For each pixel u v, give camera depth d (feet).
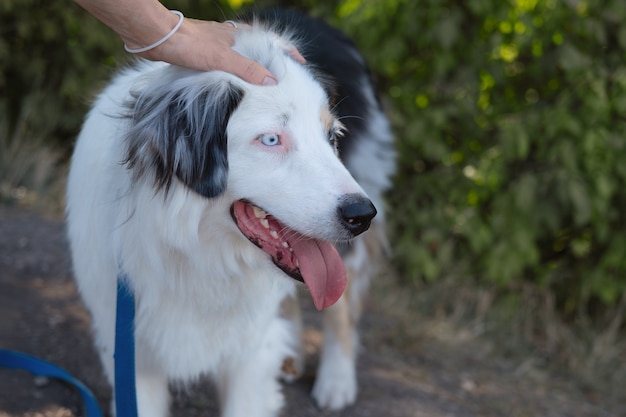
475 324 13.65
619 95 12.57
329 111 7.07
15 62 16.89
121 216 6.85
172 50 6.31
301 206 6.36
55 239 13.65
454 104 13.56
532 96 14.01
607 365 13.02
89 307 7.86
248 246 6.98
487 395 11.41
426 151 13.57
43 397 8.71
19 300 11.20
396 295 14.16
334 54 9.88
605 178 12.48
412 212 14.34
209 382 9.88
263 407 8.14
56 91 17.24
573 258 14.12
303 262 6.68
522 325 13.91
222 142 6.36
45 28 16.25
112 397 8.96
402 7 13.57
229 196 6.61
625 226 13.25
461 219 13.83
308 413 9.73
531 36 12.95
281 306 8.85
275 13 10.08
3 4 15.69
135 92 6.66
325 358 10.16
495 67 13.46
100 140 7.16
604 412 11.63
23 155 16.37
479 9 12.82
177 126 6.31
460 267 14.25
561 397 11.89
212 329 7.38
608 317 13.96
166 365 7.48
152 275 6.97
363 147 10.21
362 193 6.38
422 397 10.76
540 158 13.33
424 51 14.15
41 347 9.97
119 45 16.71
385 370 11.48
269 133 6.47
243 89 6.40
